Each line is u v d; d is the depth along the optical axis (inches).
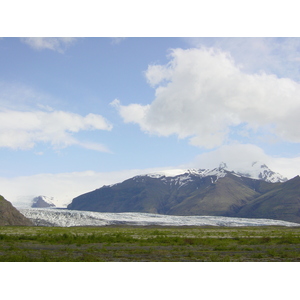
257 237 2603.3
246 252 1466.5
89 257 1201.4
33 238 2107.5
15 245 1631.4
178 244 1859.0
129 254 1353.3
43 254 1296.8
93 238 2121.1
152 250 1475.1
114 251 1445.6
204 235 3009.4
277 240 2180.1
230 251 1504.7
